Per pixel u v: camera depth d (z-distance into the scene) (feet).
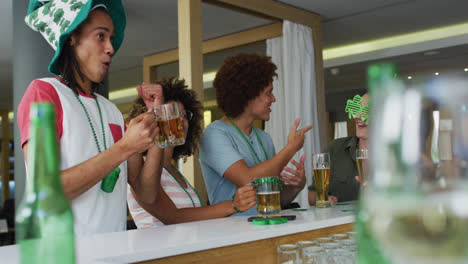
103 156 4.26
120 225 5.03
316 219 4.92
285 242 4.30
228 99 7.64
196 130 7.32
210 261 3.60
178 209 6.14
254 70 7.53
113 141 5.26
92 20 5.04
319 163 6.59
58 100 4.76
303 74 16.90
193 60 13.38
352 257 3.47
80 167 4.20
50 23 5.01
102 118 5.19
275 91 17.51
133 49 21.18
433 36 21.52
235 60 7.72
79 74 5.08
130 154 4.36
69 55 5.04
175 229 4.36
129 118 6.86
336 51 24.39
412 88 1.54
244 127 7.75
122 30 5.93
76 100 4.98
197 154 13.20
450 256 1.45
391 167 1.53
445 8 17.87
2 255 3.20
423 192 1.50
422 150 1.52
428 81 1.52
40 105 1.85
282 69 17.53
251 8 15.21
